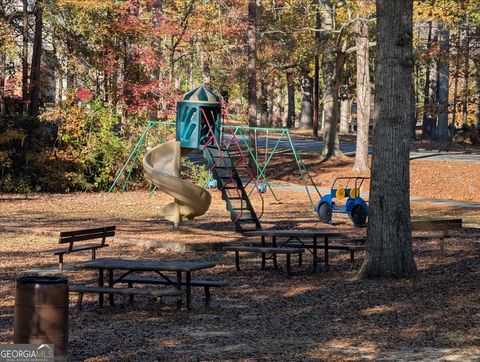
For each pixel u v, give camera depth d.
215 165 24.50
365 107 44.78
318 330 11.30
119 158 39.84
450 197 39.44
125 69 42.16
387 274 15.52
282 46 54.22
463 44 44.28
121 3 41.16
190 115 25.38
